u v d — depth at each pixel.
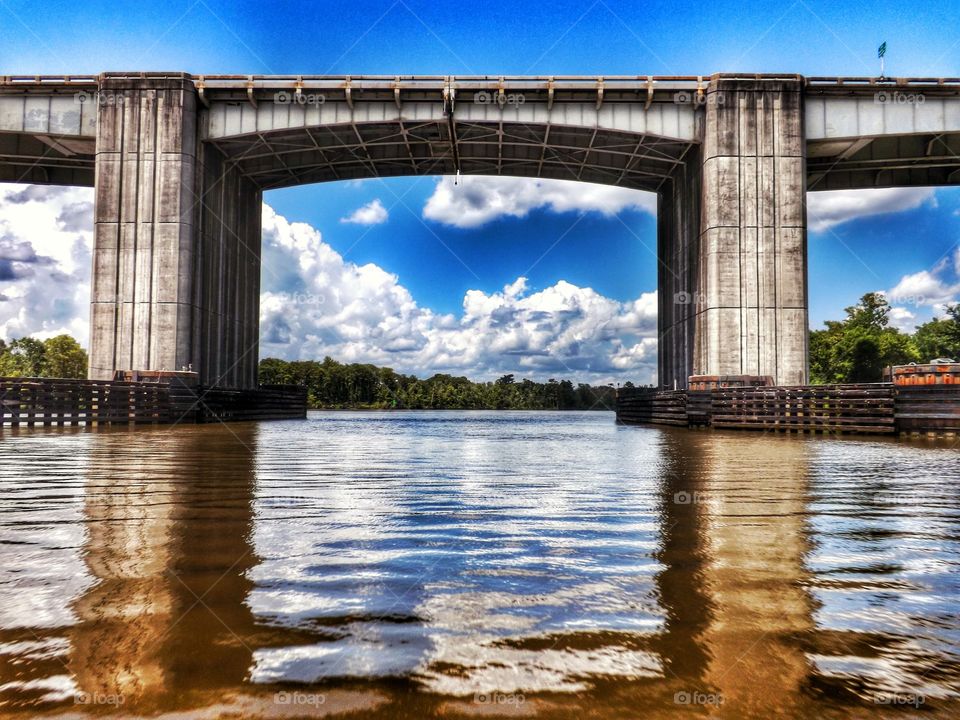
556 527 6.49
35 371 120.19
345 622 3.72
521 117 40.12
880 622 3.80
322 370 149.62
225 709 2.72
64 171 49.28
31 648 3.32
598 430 33.78
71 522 6.62
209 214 42.28
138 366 38.25
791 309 38.69
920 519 7.03
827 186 50.66
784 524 6.71
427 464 13.25
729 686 2.97
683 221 46.31
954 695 2.91
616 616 3.86
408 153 47.44
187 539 5.85
